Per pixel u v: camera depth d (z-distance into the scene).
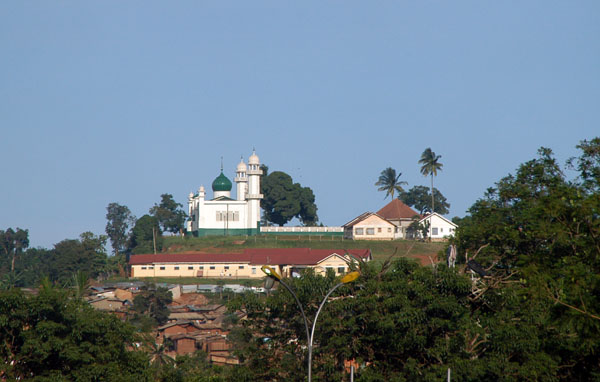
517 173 183.00
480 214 180.38
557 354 126.94
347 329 135.12
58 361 158.62
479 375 119.12
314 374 134.12
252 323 148.88
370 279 140.12
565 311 99.06
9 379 145.00
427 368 127.19
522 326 124.25
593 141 169.88
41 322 153.12
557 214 110.69
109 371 156.62
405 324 125.06
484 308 133.75
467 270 143.25
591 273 101.50
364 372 129.25
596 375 116.12
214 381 179.38
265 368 142.62
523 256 111.88
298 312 142.62
